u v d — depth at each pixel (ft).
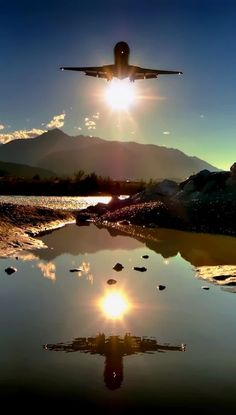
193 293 42.16
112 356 25.81
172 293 42.16
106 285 45.19
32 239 78.43
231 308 37.06
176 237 89.45
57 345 27.71
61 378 22.86
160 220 113.09
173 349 27.22
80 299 39.42
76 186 433.48
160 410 19.83
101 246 74.79
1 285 44.32
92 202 256.93
